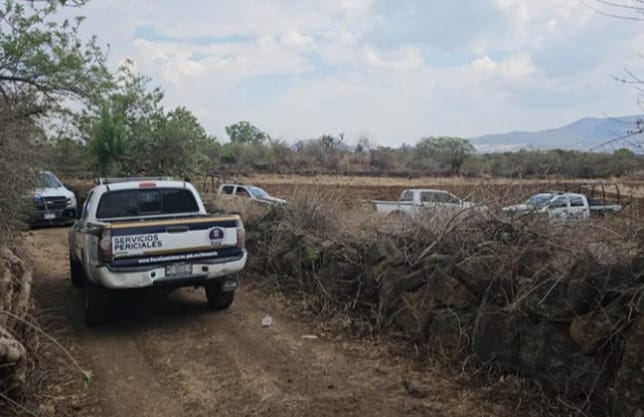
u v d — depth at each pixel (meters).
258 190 18.81
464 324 5.20
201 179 22.45
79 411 4.55
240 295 8.64
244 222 10.88
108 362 5.75
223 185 19.48
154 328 6.95
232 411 4.53
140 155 19.33
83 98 12.77
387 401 4.58
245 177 31.75
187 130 19.62
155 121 19.61
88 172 19.75
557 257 4.68
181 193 8.46
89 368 5.56
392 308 6.25
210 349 6.09
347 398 4.67
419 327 5.75
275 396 4.76
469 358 5.05
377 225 7.58
